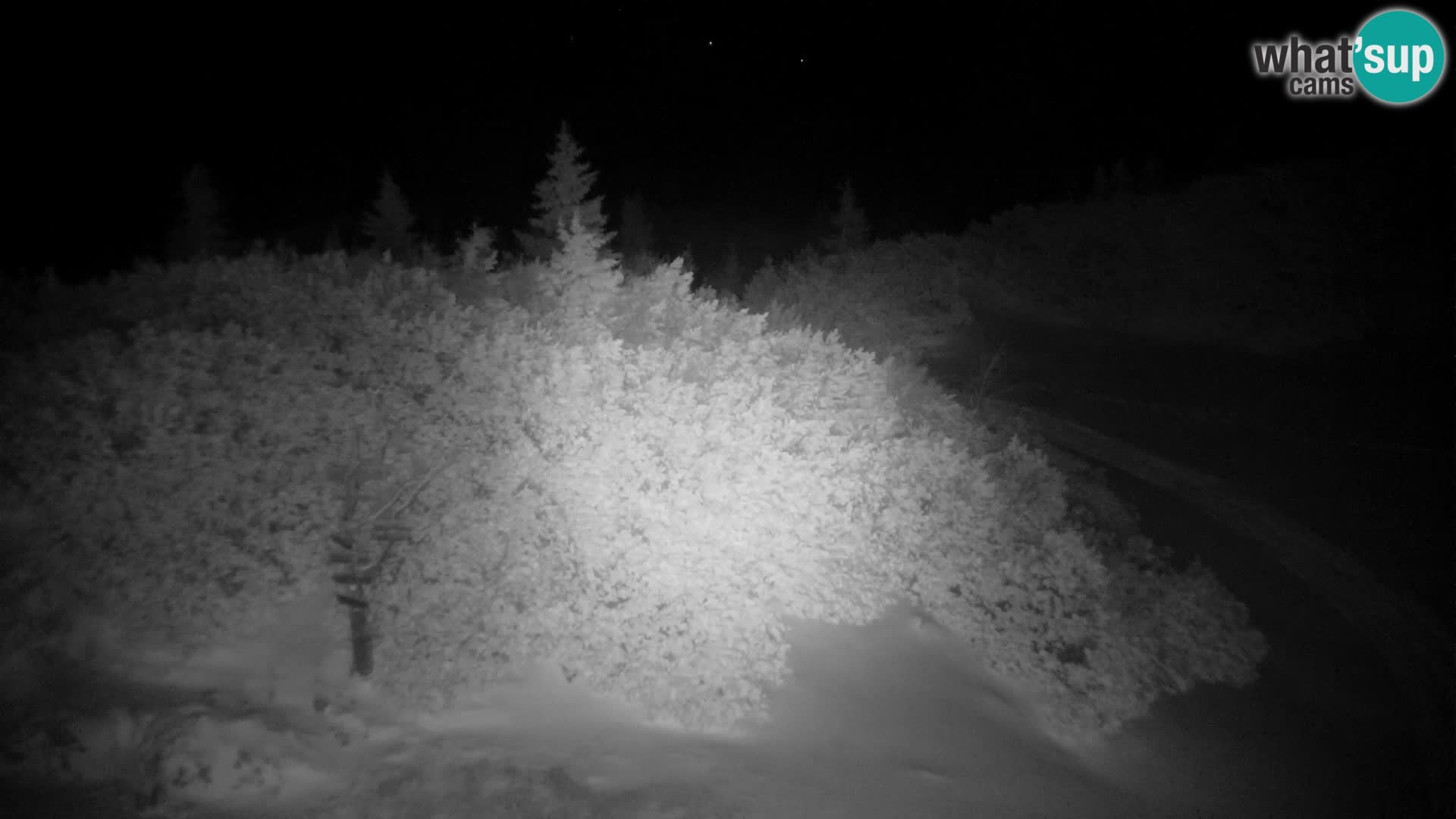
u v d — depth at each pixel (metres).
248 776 6.82
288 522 8.94
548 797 7.40
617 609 9.86
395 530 8.74
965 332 31.53
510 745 8.04
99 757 6.66
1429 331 33.09
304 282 11.27
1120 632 13.23
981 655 11.92
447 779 7.37
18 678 6.99
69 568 7.85
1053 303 34.47
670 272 14.28
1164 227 39.44
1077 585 13.56
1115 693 12.19
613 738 8.55
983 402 22.16
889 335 29.88
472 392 10.22
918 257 35.62
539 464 10.27
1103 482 20.31
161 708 7.12
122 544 8.16
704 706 9.32
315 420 9.31
